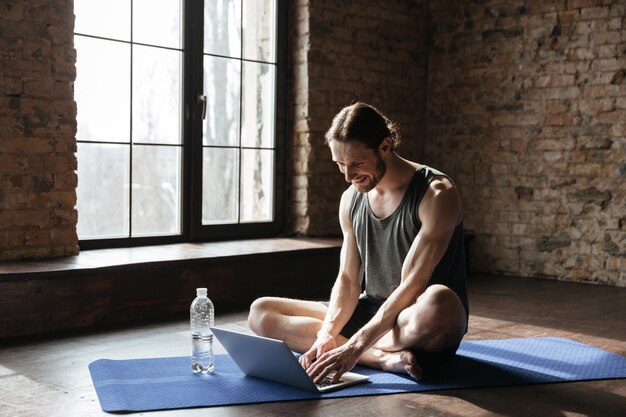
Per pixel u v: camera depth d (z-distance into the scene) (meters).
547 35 6.03
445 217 2.86
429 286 2.97
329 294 5.26
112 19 4.97
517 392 2.83
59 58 4.45
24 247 4.36
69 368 3.17
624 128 5.69
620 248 5.73
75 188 4.58
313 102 5.86
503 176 6.29
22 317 3.87
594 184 5.84
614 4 5.71
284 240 5.64
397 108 6.48
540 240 6.11
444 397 2.74
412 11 6.55
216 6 5.49
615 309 4.75
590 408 2.64
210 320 3.04
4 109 4.24
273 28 5.84
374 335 2.82
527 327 4.16
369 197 3.10
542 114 6.07
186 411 2.54
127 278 4.26
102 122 4.96
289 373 2.74
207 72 5.47
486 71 6.36
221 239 5.57
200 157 5.43
